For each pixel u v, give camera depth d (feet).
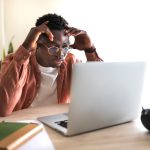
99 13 8.02
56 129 3.23
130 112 3.56
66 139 2.97
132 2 7.47
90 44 5.72
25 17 9.41
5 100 4.14
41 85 5.11
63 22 4.93
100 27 8.02
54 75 5.19
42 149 2.52
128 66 3.22
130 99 3.46
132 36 7.55
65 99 5.20
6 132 2.46
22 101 4.75
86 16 8.26
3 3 9.36
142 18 7.38
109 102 3.18
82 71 2.76
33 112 4.10
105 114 3.22
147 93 4.41
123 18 7.64
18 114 4.00
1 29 9.33
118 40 7.77
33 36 4.39
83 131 3.12
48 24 4.68
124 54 7.67
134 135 3.18
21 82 4.45
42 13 9.21
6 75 4.32
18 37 9.57
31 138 2.46
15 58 4.37
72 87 2.77
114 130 3.32
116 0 7.70
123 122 3.56
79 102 2.87
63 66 5.24
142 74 3.49
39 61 5.06
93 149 2.74
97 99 3.03
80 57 6.29
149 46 7.38
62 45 4.84
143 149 2.79
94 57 5.84
